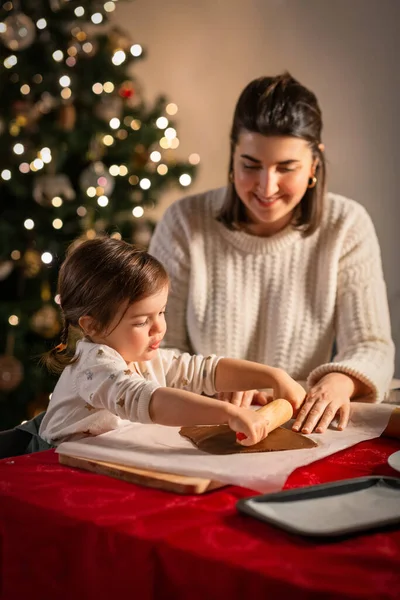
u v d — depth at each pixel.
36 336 2.97
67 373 1.07
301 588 0.58
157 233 1.69
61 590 0.74
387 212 2.63
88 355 1.04
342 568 0.61
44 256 2.51
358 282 1.54
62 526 0.73
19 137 2.78
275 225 1.57
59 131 2.76
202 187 3.20
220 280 1.60
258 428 0.92
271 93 1.38
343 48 2.67
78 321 1.05
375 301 1.52
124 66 2.90
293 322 1.56
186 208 1.65
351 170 2.70
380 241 2.66
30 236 2.83
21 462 0.93
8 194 2.96
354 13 2.63
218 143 3.12
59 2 2.79
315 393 1.16
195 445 0.94
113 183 2.83
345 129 2.70
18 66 2.74
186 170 2.93
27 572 0.77
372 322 1.49
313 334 1.55
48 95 2.85
